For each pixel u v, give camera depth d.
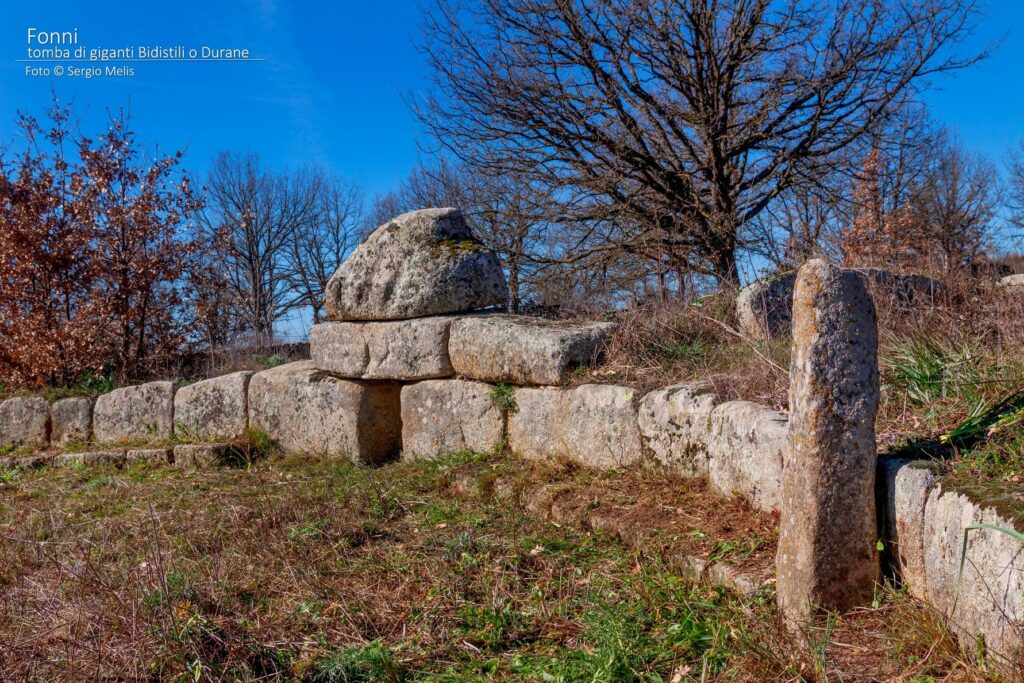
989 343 4.38
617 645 3.04
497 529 4.54
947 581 2.78
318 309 28.25
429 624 3.40
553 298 10.86
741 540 3.70
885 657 2.77
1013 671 2.36
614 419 4.96
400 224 6.44
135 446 7.41
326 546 4.43
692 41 12.34
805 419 3.07
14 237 8.94
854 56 11.62
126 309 9.55
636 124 12.20
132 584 3.71
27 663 3.07
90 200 9.37
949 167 15.19
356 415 6.38
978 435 3.31
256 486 5.96
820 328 3.07
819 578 3.02
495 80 12.10
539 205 12.45
